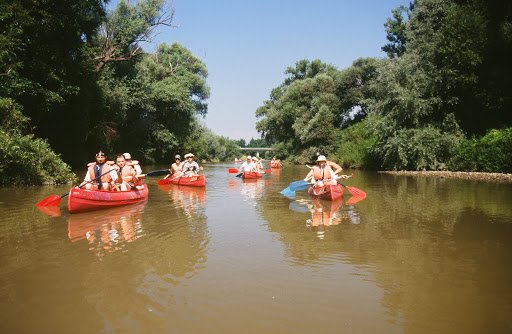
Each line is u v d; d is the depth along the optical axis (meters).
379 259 4.89
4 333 3.04
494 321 3.24
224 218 7.65
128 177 10.30
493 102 21.62
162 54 47.38
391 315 3.34
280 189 13.60
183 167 15.91
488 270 4.48
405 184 15.31
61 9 18.42
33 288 3.93
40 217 7.78
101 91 25.19
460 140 21.06
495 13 22.84
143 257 4.95
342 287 3.96
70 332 3.05
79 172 22.14
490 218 7.59
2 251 5.22
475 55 20.97
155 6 28.88
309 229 6.61
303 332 3.04
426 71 23.23
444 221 7.29
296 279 4.17
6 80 15.45
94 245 5.54
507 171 17.95
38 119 20.67
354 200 10.38
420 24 24.09
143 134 36.38
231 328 3.09
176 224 7.05
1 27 16.42
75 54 21.09
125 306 3.50
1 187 13.35
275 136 58.66
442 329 3.11
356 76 46.16
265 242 5.71
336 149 40.78
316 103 45.41
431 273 4.39
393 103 24.09
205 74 50.81
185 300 3.62
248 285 3.99
